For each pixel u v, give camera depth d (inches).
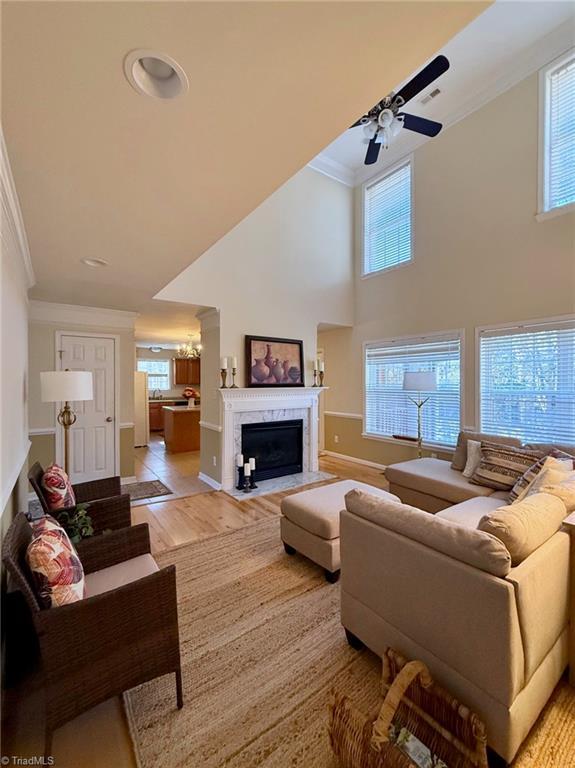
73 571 52.2
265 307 191.5
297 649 68.7
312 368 210.8
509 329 151.5
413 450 193.6
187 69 39.9
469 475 127.4
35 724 54.2
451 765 45.4
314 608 81.2
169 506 149.3
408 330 197.0
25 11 32.3
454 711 46.7
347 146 202.4
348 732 45.9
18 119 46.9
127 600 52.1
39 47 36.4
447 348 176.9
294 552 107.0
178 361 397.7
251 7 33.1
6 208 61.8
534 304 143.1
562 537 58.0
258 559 103.9
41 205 70.5
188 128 49.9
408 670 47.5
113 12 33.0
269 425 189.8
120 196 68.0
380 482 181.6
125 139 52.0
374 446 217.8
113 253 96.9
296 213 206.4
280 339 194.4
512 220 149.9
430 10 34.4
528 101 143.9
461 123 167.9
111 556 70.4
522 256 146.6
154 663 54.6
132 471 186.2
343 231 229.5
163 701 57.9
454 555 50.6
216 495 163.5
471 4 33.9
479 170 161.5
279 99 45.0
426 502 132.0
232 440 176.1
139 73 41.1
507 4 122.5
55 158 55.9
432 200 182.5
